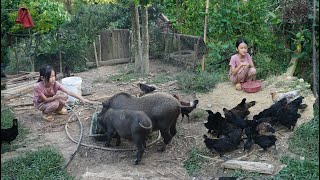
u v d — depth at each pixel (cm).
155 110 520
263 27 959
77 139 602
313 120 587
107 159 534
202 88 817
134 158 534
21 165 500
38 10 1068
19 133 625
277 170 477
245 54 804
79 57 1246
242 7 966
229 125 570
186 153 545
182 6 1155
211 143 521
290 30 914
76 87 776
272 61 928
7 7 1024
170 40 1183
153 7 1339
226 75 898
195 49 996
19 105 775
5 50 1039
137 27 1060
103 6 1393
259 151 532
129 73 1096
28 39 1187
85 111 733
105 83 981
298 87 764
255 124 544
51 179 473
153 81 937
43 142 595
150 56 1257
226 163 491
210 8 994
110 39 1277
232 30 979
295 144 530
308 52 883
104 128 557
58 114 716
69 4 1573
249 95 760
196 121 659
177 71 1060
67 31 1241
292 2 860
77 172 500
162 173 488
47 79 663
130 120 502
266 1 962
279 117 577
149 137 598
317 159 479
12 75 1051
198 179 472
